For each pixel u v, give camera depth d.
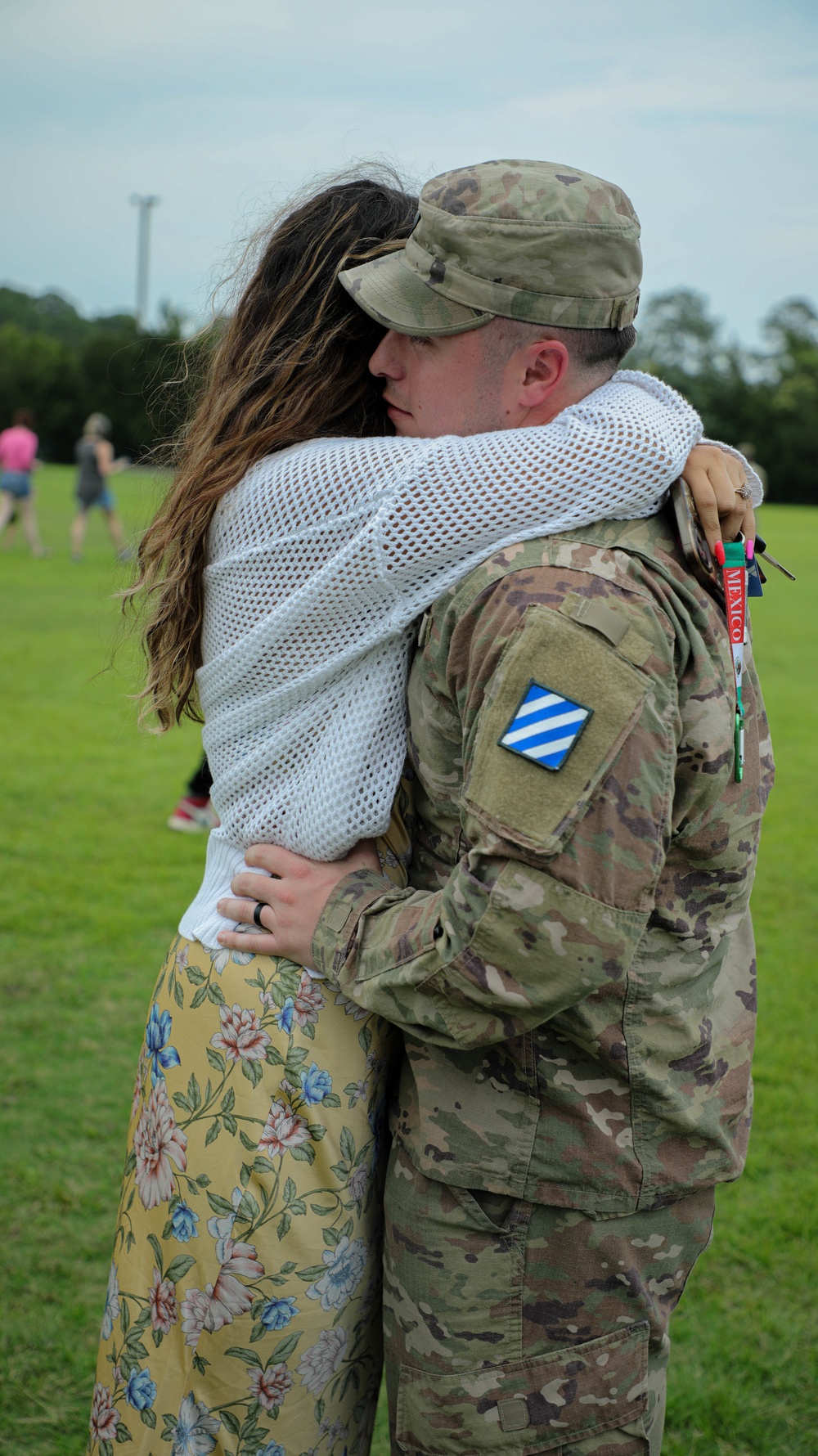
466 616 1.24
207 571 1.48
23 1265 2.45
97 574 12.68
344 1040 1.38
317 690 1.39
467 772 1.22
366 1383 1.49
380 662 1.37
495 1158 1.30
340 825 1.36
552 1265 1.31
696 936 1.32
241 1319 1.35
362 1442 1.52
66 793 5.64
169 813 5.43
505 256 1.27
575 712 1.15
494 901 1.16
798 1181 2.81
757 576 1.51
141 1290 1.41
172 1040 1.43
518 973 1.17
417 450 1.31
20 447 14.04
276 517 1.39
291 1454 1.41
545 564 1.21
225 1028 1.39
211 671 1.47
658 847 1.17
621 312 1.32
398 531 1.27
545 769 1.14
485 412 1.35
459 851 1.36
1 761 6.14
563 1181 1.29
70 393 43.00
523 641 1.17
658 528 1.31
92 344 43.16
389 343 1.41
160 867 4.71
